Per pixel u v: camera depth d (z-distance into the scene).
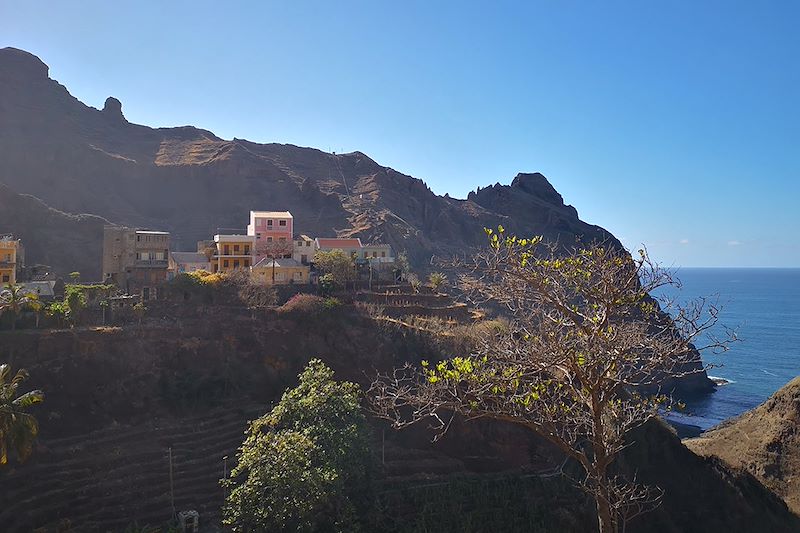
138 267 77.50
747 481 61.06
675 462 57.88
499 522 44.62
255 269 81.75
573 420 19.61
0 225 105.19
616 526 19.48
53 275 90.50
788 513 60.25
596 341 17.11
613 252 18.64
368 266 91.25
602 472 18.17
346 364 62.19
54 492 41.38
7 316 54.25
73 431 48.50
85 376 52.50
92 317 60.09
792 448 69.94
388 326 64.81
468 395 19.20
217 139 190.50
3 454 34.47
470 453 55.53
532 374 19.81
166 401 54.38
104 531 39.59
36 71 164.25
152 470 45.84
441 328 65.31
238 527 36.09
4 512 38.69
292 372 60.94
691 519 53.75
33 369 50.66
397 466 51.59
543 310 18.86
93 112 174.50
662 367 17.95
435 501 45.66
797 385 74.31
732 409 110.75
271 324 63.53
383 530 42.34
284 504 35.31
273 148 192.75
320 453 39.56
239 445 50.38
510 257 18.02
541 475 53.66
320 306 64.94
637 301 17.22
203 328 60.94
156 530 38.62
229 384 57.69
